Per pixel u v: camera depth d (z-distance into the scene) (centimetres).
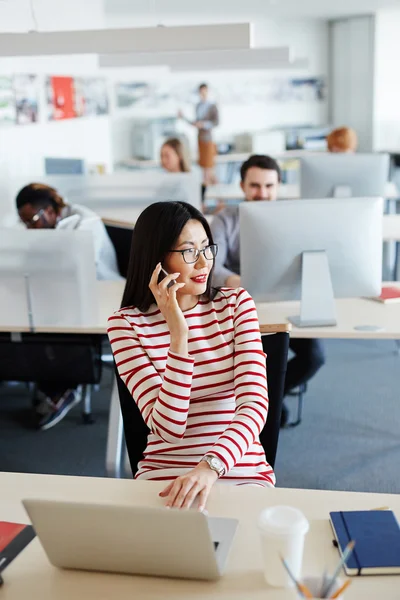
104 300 314
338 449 342
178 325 177
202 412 188
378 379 427
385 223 456
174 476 180
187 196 513
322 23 1148
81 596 126
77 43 318
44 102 660
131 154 989
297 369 334
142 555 127
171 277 179
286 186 638
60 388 369
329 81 1172
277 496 155
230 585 127
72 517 125
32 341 289
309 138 1055
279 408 199
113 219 479
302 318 277
